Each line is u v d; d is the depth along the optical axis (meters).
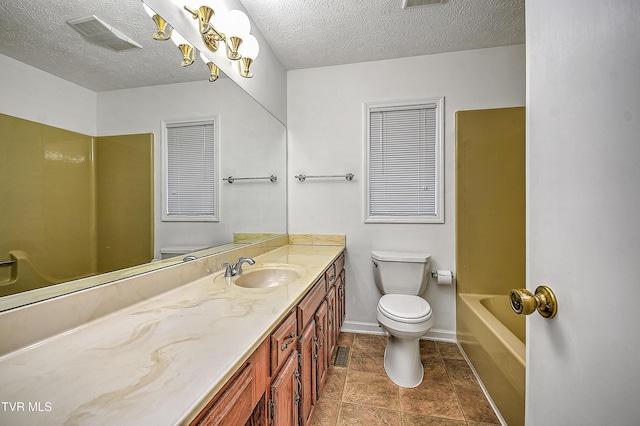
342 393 1.60
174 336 0.71
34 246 0.69
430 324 1.68
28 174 0.68
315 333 1.34
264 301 0.98
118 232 0.94
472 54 2.16
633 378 0.39
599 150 0.45
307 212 2.47
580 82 0.49
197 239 1.36
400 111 2.31
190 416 0.45
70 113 0.78
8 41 0.64
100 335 0.72
